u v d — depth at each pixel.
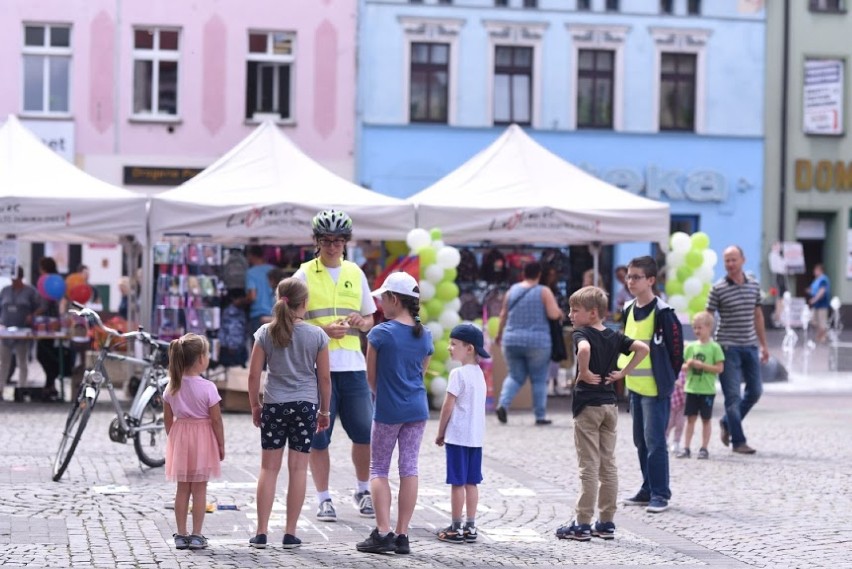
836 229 47.84
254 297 24.50
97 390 15.08
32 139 24.47
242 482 14.74
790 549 11.52
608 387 11.92
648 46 45.75
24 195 22.31
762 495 14.50
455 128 44.19
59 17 41.25
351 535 11.77
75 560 10.38
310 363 11.16
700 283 24.09
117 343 15.62
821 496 14.46
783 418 22.83
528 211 24.11
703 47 46.25
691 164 46.22
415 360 11.25
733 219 46.59
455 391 11.56
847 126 47.47
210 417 11.02
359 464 12.77
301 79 42.81
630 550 11.41
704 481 15.50
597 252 26.50
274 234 23.23
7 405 23.08
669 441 19.45
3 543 11.01
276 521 12.38
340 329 12.23
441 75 44.41
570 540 11.80
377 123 43.50
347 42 43.09
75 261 40.25
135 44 41.84
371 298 12.62
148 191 41.91
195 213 22.89
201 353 11.05
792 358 37.38
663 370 13.27
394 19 43.50
